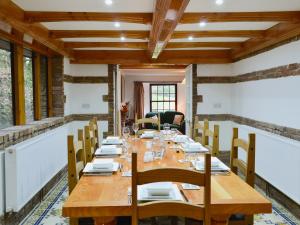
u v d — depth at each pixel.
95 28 3.94
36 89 4.55
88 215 1.69
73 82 6.10
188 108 6.62
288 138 3.64
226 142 6.24
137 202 1.63
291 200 3.47
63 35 4.08
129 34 4.12
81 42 4.95
